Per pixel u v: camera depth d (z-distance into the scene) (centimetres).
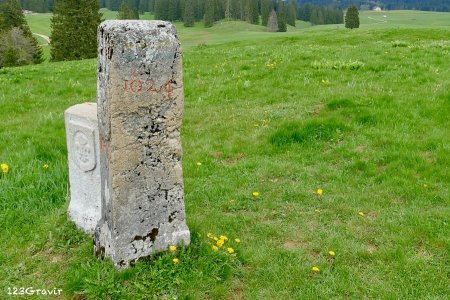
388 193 313
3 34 2370
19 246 261
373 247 258
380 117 419
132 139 218
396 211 290
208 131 441
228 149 395
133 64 210
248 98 534
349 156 367
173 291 217
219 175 349
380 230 271
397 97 458
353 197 309
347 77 572
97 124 245
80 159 260
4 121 514
